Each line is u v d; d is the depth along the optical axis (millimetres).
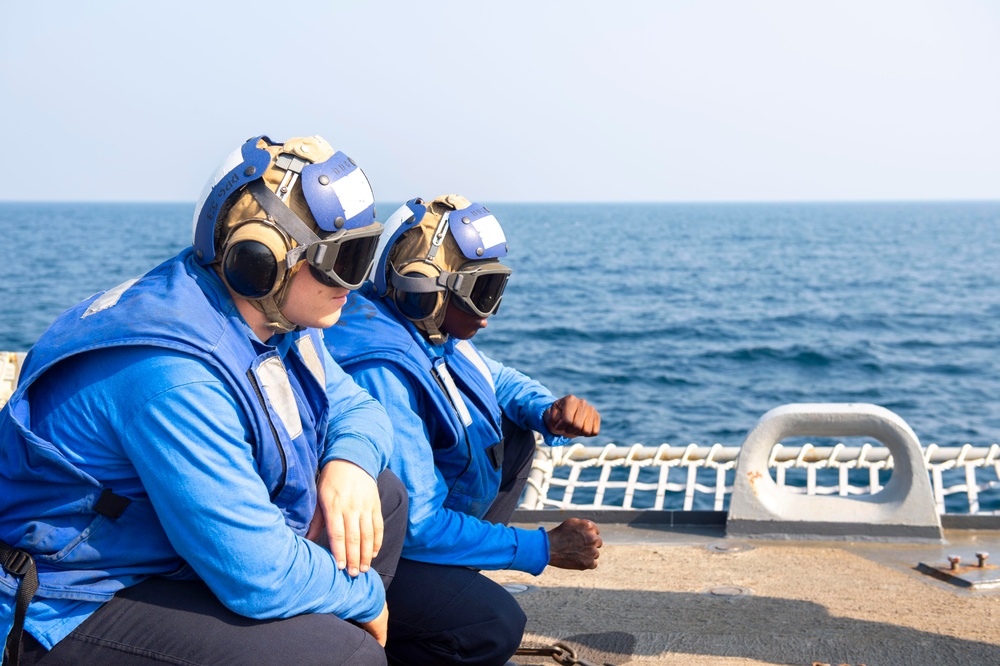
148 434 1880
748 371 26141
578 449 5176
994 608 3521
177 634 1945
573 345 30922
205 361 1932
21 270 58719
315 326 2131
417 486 2615
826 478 13203
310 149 2068
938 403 21547
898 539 4402
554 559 2740
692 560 4238
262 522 1950
